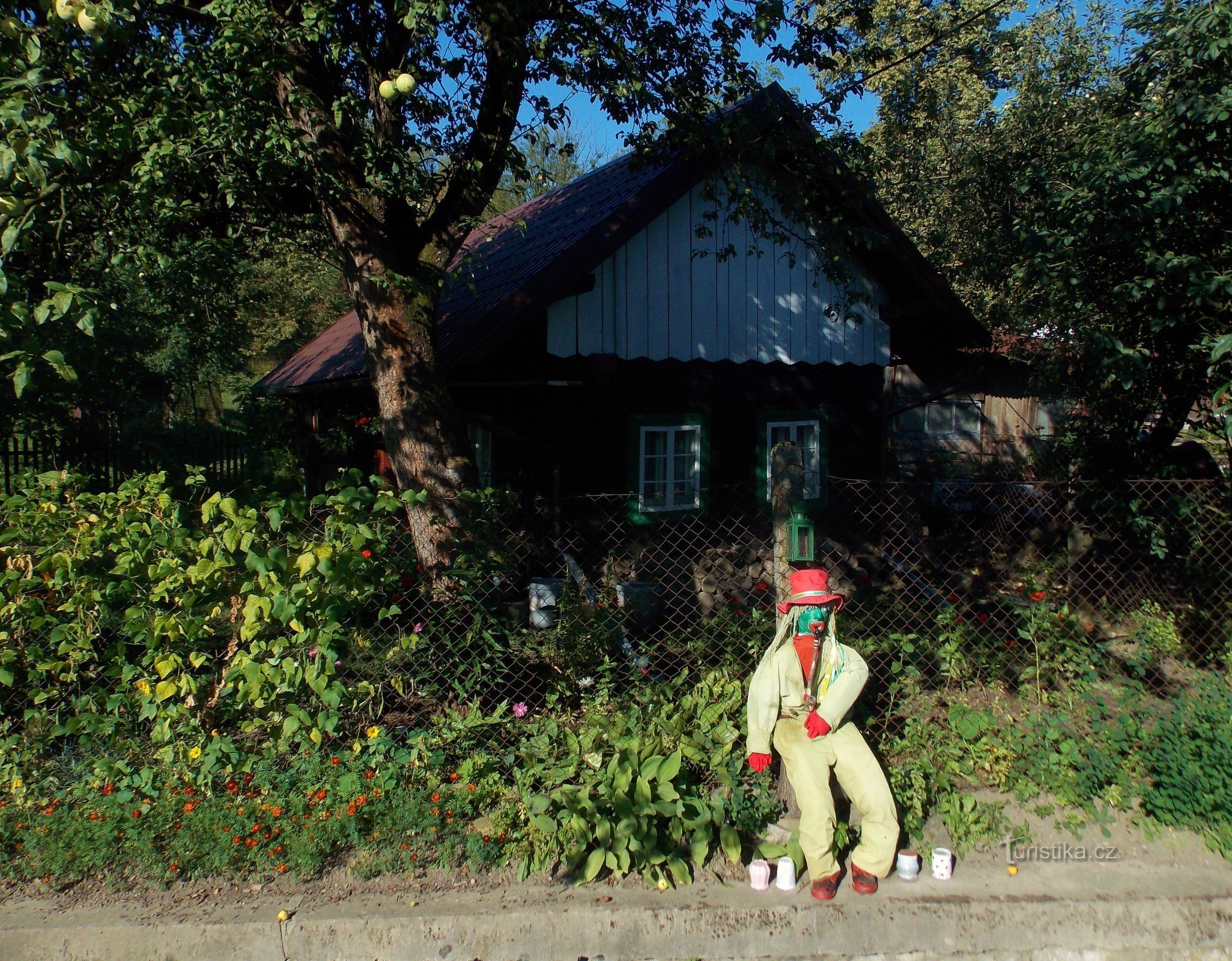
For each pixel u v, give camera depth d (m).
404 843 3.95
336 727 4.26
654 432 9.10
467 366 7.47
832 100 7.78
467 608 4.59
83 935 3.51
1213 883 3.98
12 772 4.08
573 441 8.55
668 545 9.06
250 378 25.44
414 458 5.78
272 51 5.57
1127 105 6.31
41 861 3.80
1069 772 4.61
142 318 12.14
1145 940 3.82
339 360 11.23
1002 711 5.02
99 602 4.03
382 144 5.78
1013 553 9.40
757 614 5.07
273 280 22.12
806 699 3.98
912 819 4.29
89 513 4.17
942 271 15.90
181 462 14.41
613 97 6.86
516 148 6.42
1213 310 5.64
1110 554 7.22
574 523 8.55
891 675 5.09
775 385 9.74
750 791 4.36
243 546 3.90
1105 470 6.84
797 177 7.87
